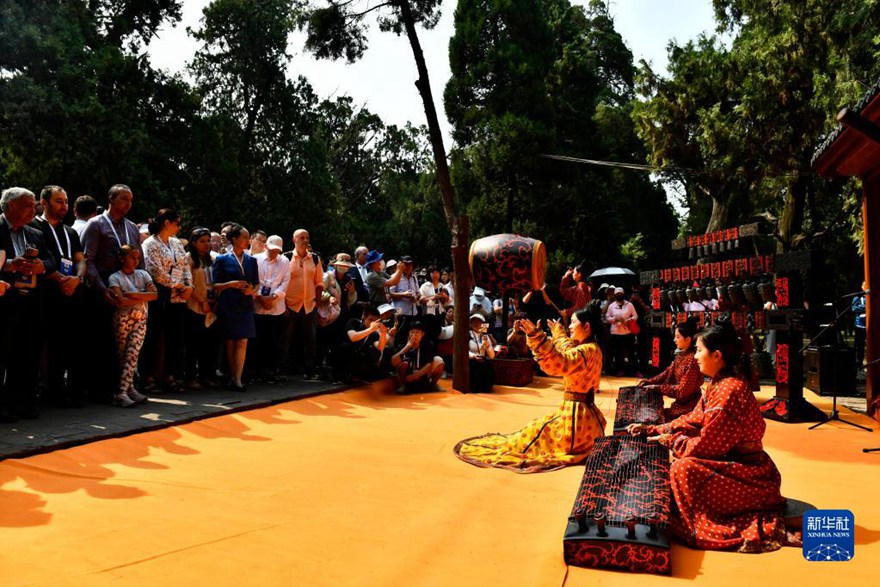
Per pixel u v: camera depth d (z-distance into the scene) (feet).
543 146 80.18
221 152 100.78
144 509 13.70
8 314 19.22
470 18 83.87
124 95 81.35
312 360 32.07
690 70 67.92
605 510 12.42
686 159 69.87
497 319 48.98
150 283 23.11
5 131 66.39
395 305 39.22
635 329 44.42
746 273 31.04
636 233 121.19
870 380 28.58
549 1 107.86
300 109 121.19
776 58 55.98
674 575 11.31
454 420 25.54
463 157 85.81
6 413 19.44
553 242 82.33
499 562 11.73
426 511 14.33
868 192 29.27
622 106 125.70
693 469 13.37
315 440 20.79
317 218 120.37
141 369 25.73
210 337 27.73
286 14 114.73
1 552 11.23
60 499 14.06
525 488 16.40
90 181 71.26
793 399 27.35
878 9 45.37
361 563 11.45
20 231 20.03
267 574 10.86
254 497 14.83
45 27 68.95
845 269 79.20
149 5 92.32
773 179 64.59
